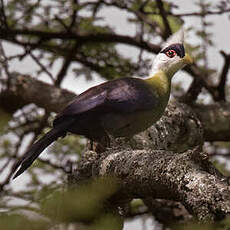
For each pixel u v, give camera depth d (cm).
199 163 619
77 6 1476
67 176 764
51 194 586
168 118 1027
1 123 964
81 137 1359
